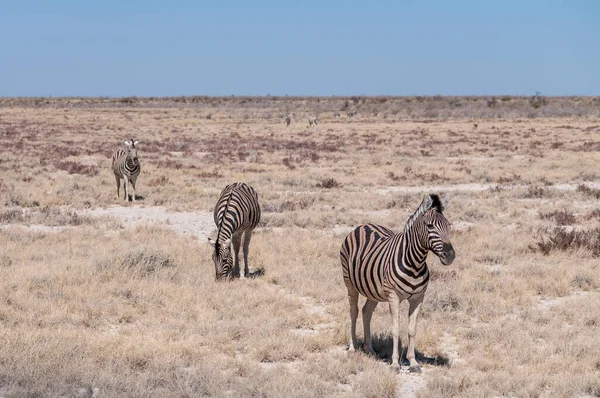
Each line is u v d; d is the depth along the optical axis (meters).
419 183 39.75
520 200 33.34
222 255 17.38
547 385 11.54
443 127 97.44
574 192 35.38
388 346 13.51
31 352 11.70
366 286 12.21
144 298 16.08
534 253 21.70
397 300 11.66
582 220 27.42
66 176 39.66
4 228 24.41
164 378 11.11
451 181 40.53
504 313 15.82
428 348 13.50
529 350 13.07
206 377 11.16
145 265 18.48
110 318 14.75
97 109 157.38
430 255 21.28
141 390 10.54
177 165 46.09
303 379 11.31
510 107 145.50
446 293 16.41
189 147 62.56
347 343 13.76
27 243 21.94
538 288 17.75
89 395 10.49
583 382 11.35
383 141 71.06
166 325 14.19
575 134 80.25
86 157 51.88
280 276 18.47
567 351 12.90
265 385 11.00
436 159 52.75
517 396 11.05
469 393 10.89
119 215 28.42
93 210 29.62
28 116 118.69
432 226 10.88
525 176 42.03
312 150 60.62
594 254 21.41
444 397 10.83
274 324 14.36
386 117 129.50
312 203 31.56
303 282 17.83
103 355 11.95
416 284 11.48
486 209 29.83
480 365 12.38
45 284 16.69
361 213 29.36
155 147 61.56
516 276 18.83
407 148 62.78
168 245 21.62
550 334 13.97
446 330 14.66
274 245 22.09
